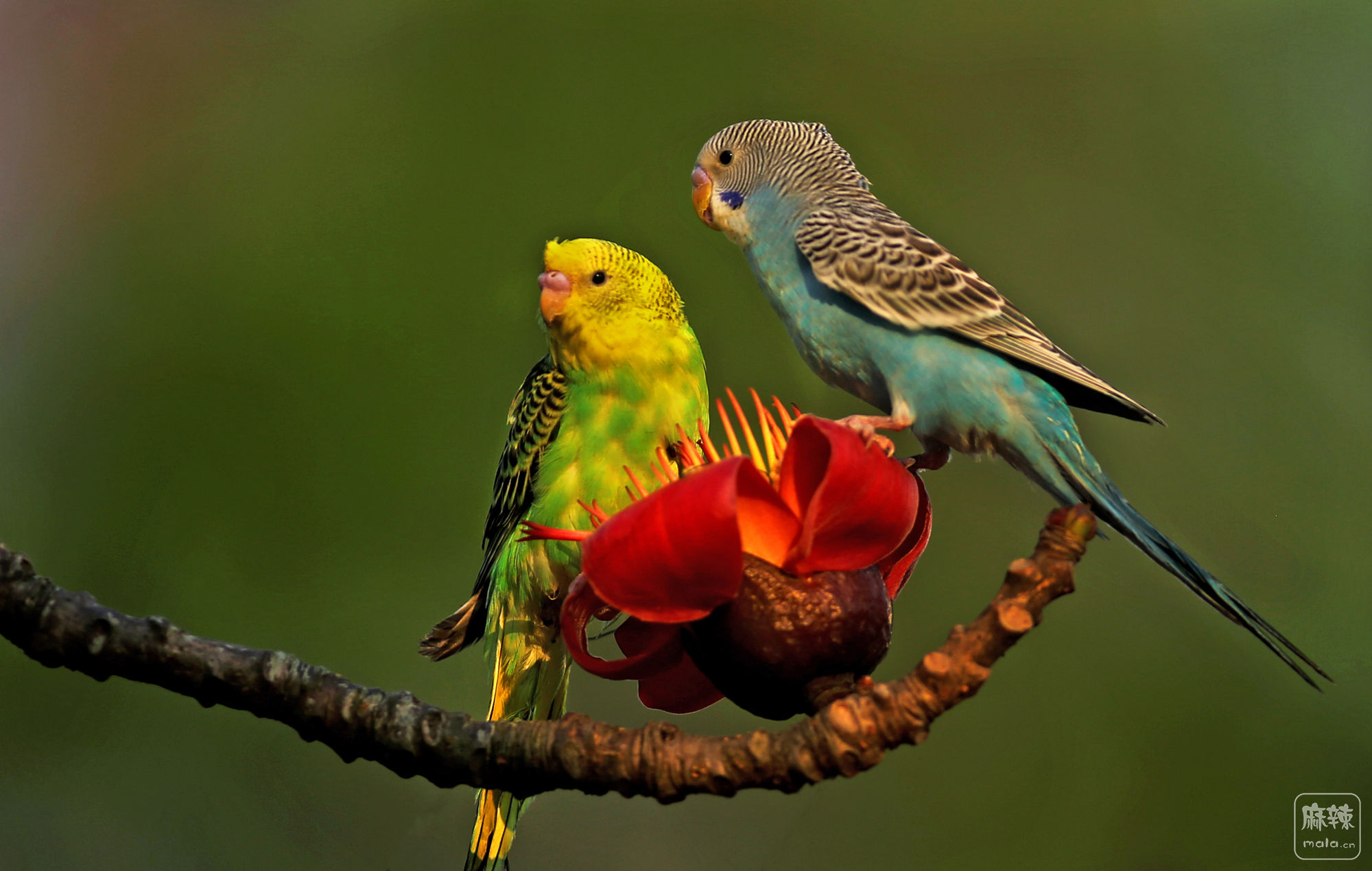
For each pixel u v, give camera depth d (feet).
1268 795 33.88
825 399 37.73
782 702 12.83
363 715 12.40
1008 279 42.70
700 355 28.09
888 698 11.62
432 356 37.86
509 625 28.40
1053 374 21.81
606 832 34.09
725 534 11.75
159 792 33.47
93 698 34.37
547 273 26.73
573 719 12.42
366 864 32.81
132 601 34.88
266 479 36.22
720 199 25.20
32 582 12.12
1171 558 18.81
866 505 12.48
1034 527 37.27
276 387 36.96
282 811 33.42
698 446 14.89
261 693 12.40
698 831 33.99
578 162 40.81
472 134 40.75
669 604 12.23
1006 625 11.42
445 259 39.40
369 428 37.06
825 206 23.30
